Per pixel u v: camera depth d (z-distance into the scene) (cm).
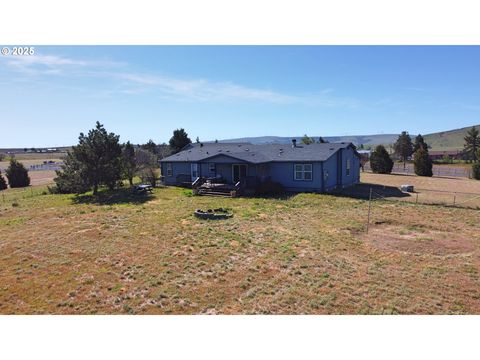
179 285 920
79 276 998
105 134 2661
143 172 3209
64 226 1596
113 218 1725
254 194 2431
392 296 834
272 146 3041
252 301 823
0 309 812
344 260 1079
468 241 1273
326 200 2133
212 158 2711
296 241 1282
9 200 2486
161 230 1461
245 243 1262
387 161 4306
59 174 2725
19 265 1100
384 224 1538
